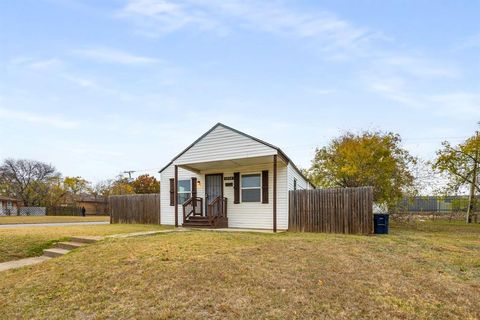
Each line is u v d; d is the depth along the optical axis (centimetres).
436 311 461
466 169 2216
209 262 652
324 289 529
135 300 491
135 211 1875
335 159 2414
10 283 618
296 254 752
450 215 2583
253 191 1509
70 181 6012
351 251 819
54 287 572
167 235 1029
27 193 5509
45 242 1007
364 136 2306
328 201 1303
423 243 1022
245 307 458
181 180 1709
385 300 491
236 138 1373
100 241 943
